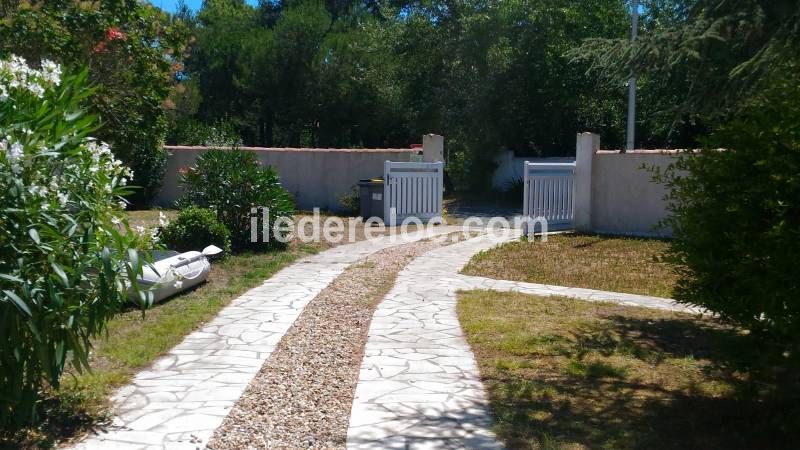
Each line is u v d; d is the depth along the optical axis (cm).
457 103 2636
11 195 418
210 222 1065
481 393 544
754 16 677
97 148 505
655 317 793
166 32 1333
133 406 507
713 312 500
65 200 452
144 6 1280
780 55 664
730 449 449
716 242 482
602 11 2495
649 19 2289
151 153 1728
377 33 2902
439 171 1677
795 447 454
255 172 1189
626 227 1465
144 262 518
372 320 766
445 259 1157
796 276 429
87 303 457
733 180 471
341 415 501
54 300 423
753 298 455
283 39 3083
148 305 491
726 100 718
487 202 2330
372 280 978
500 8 2492
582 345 678
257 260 1097
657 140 2309
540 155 2541
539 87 2430
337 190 1833
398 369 600
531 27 2448
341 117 3155
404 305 837
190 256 902
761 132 460
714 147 500
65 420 475
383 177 1627
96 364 600
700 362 633
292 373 591
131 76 1234
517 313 800
